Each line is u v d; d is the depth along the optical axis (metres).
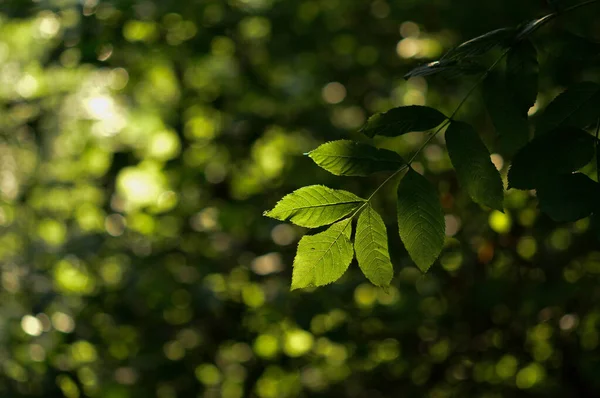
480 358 3.62
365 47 4.61
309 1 4.68
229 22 4.14
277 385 3.90
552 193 1.25
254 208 4.09
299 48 4.55
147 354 3.92
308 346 3.78
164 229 4.21
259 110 4.41
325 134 4.22
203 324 4.02
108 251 4.25
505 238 3.29
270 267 4.04
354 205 1.31
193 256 4.19
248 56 4.45
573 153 1.30
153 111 4.09
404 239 1.32
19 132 4.58
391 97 4.44
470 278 3.60
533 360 3.51
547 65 2.50
